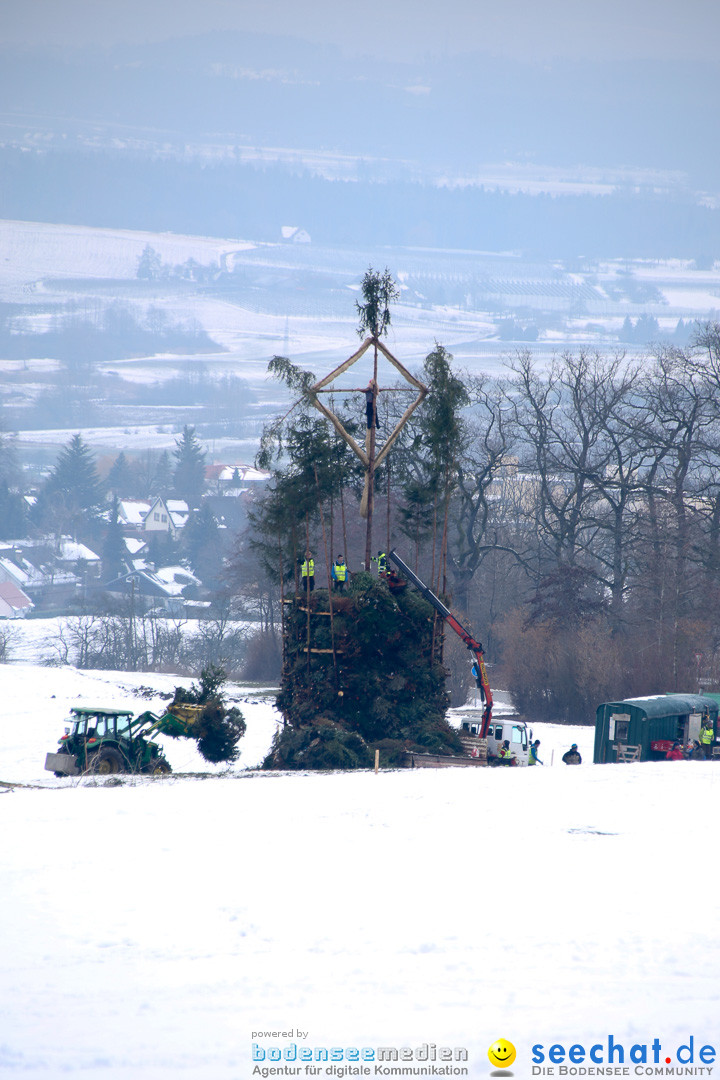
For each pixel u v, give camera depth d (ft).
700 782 336.29
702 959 161.07
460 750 423.23
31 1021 138.31
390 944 168.04
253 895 194.70
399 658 432.66
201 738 427.74
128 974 155.33
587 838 243.19
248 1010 141.69
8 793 303.48
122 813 270.67
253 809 276.62
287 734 422.41
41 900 191.31
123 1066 125.18
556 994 147.23
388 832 247.70
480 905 188.55
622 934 172.55
